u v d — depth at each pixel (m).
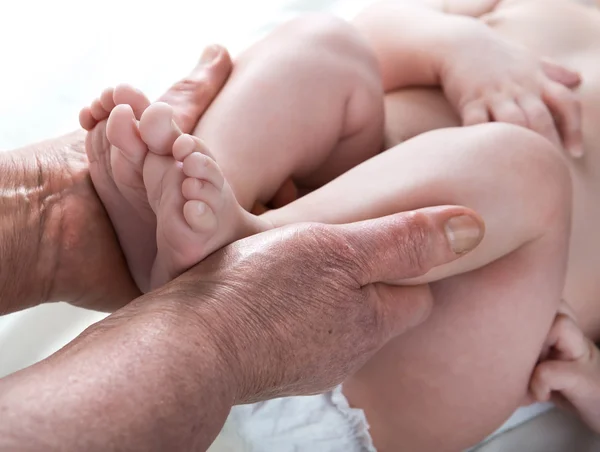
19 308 0.49
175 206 0.43
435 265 0.47
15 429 0.34
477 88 0.59
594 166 0.59
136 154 0.43
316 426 0.55
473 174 0.50
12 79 0.67
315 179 0.59
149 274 0.51
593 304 0.60
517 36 0.65
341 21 0.57
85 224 0.50
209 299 0.41
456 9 0.68
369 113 0.56
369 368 0.54
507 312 0.52
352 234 0.45
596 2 0.71
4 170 0.49
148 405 0.36
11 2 0.72
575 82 0.60
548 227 0.51
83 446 0.34
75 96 0.67
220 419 0.38
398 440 0.55
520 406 0.58
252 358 0.40
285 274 0.43
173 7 0.74
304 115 0.53
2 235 0.47
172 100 0.52
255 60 0.54
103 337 0.38
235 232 0.45
